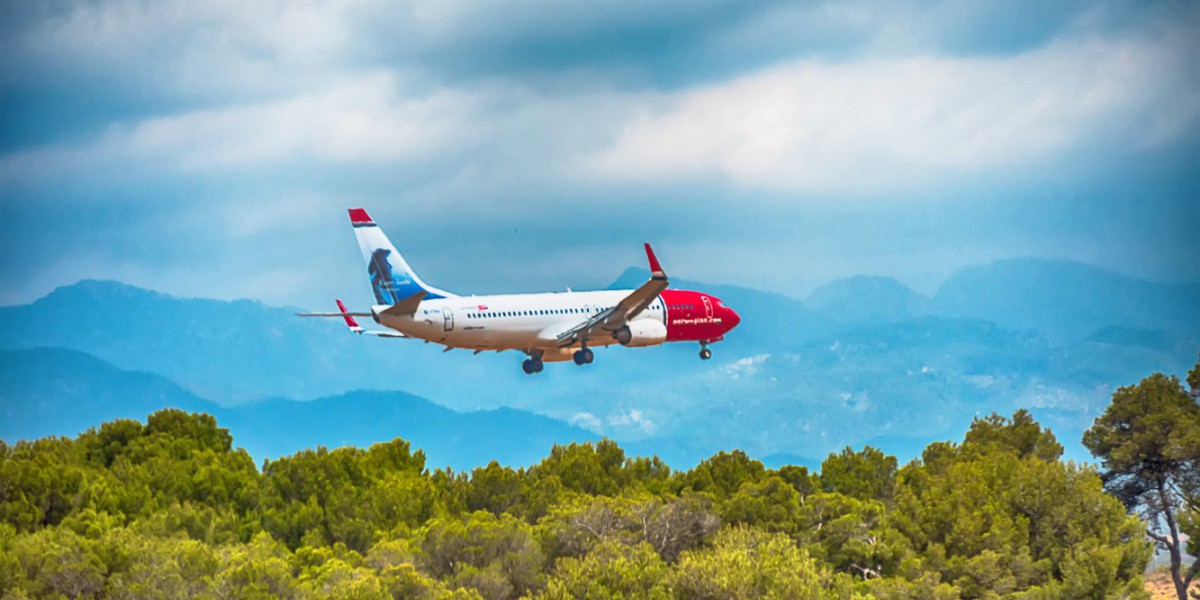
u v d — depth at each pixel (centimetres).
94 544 18850
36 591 17950
